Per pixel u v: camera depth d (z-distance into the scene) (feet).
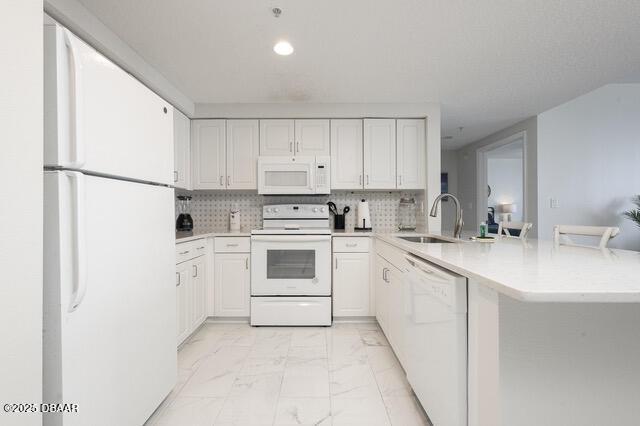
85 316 3.37
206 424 4.93
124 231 4.07
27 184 2.65
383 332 8.57
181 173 9.50
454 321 3.59
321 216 10.68
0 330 2.44
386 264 7.86
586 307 2.93
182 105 9.28
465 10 5.56
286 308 9.29
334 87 8.89
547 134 11.66
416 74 8.10
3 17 2.45
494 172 25.95
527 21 5.88
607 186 11.76
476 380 3.34
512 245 5.84
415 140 10.30
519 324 2.90
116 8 5.46
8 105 2.49
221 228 11.23
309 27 6.04
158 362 4.91
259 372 6.54
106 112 3.71
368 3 5.35
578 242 11.72
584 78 8.36
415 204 11.25
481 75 8.16
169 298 5.29
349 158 10.32
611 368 2.93
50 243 3.03
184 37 6.38
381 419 5.03
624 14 5.67
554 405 2.92
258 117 10.21
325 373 6.49
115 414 3.86
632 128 11.81
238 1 5.29
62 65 3.07
